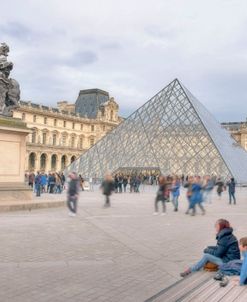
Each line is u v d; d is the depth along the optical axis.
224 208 44.25
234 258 13.54
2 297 12.10
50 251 18.33
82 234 23.03
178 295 9.91
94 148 111.00
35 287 13.13
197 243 21.52
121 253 18.47
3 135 35.06
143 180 103.94
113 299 12.21
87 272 15.10
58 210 35.09
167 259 17.64
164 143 102.81
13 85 37.19
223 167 91.88
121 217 32.16
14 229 23.86
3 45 36.94
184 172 96.00
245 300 9.51
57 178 65.19
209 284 10.90
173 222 30.23
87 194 64.50
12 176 36.06
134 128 109.25
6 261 16.31
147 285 13.72
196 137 99.31
